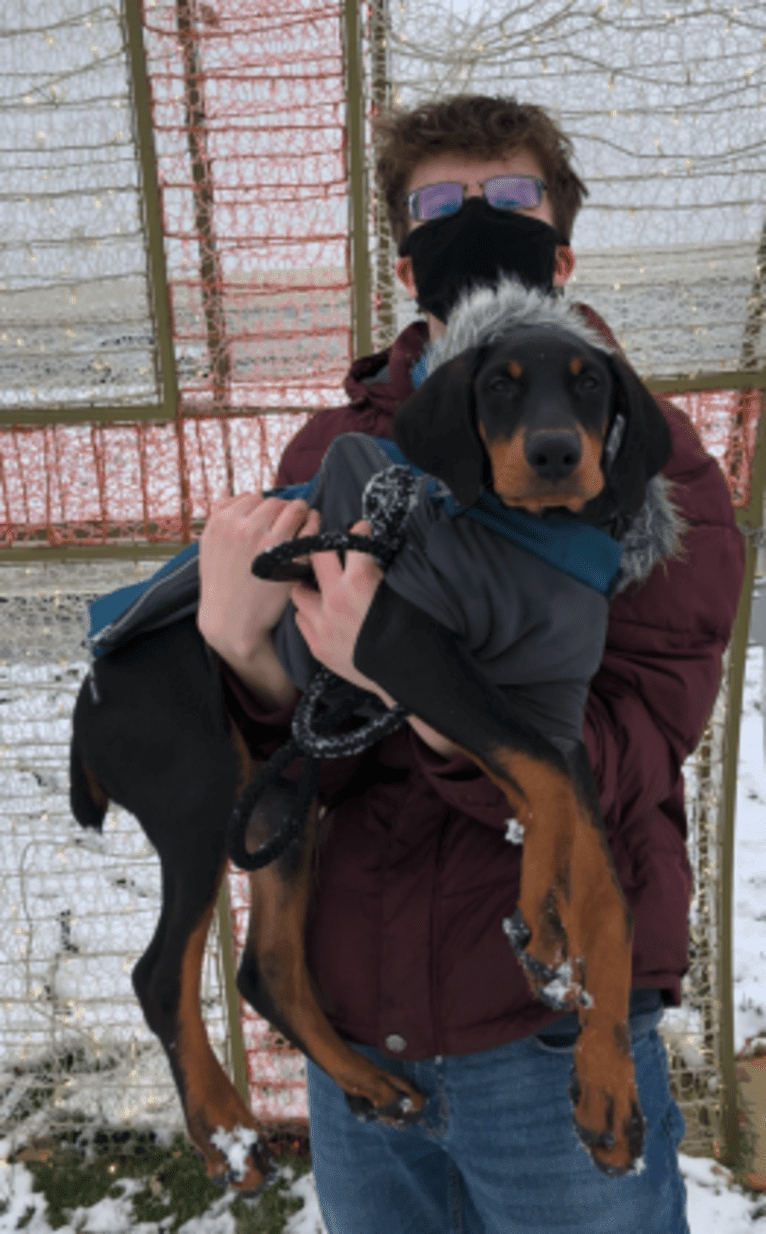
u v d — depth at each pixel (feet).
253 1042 7.40
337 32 5.36
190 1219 6.81
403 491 2.82
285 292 5.89
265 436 6.18
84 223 5.70
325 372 6.07
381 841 3.47
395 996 3.36
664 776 3.30
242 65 5.43
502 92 5.45
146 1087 7.52
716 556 3.45
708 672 3.38
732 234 5.58
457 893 3.31
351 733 2.91
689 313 5.72
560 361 2.57
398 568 2.71
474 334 2.84
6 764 7.19
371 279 5.80
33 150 5.57
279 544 2.75
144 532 6.23
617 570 2.85
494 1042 3.22
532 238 3.82
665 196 5.57
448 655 2.60
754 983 8.77
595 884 2.65
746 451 5.87
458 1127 3.41
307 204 5.72
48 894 7.63
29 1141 7.51
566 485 2.48
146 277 5.77
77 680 6.72
